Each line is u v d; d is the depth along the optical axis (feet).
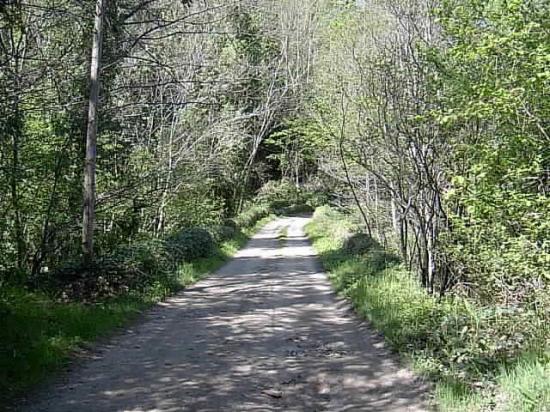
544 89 28.04
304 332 34.65
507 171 29.68
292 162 184.34
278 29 120.47
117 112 60.95
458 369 24.07
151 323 37.45
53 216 55.11
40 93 52.95
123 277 44.86
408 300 36.65
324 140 65.62
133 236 64.39
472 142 35.91
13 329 28.43
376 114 46.16
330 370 26.35
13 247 54.75
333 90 63.26
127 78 68.85
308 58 114.73
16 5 39.01
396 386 23.85
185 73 75.31
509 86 29.86
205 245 75.41
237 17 83.05
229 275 62.95
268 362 27.81
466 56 30.81
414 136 39.52
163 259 54.49
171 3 61.93
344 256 67.05
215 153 88.28
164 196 75.97
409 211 46.06
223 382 24.57
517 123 30.66
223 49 84.43
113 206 58.08
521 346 24.84
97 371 26.09
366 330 34.71
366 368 26.58
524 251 28.94
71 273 43.39
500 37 29.09
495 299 34.63
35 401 21.98
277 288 53.01
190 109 80.53
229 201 133.59
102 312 37.09
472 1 31.86
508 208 29.07
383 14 53.47
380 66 43.34
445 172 37.58
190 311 41.93
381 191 69.72
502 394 20.58
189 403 21.86
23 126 50.34
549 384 19.08
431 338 28.50
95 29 48.62
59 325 31.83
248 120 117.08
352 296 44.29
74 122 54.34
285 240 111.75
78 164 54.85
